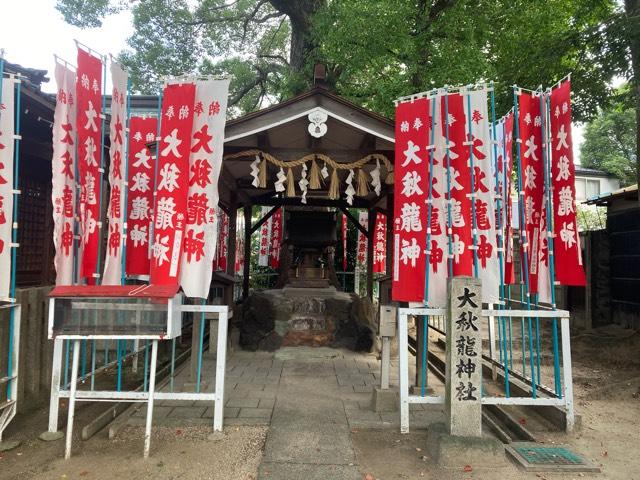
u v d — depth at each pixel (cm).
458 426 438
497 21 1256
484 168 514
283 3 1410
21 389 541
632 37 753
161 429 486
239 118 620
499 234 559
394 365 798
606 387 661
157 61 1777
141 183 651
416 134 521
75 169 508
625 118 2647
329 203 1145
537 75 1015
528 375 742
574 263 505
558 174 524
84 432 459
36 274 850
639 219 1025
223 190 940
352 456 430
